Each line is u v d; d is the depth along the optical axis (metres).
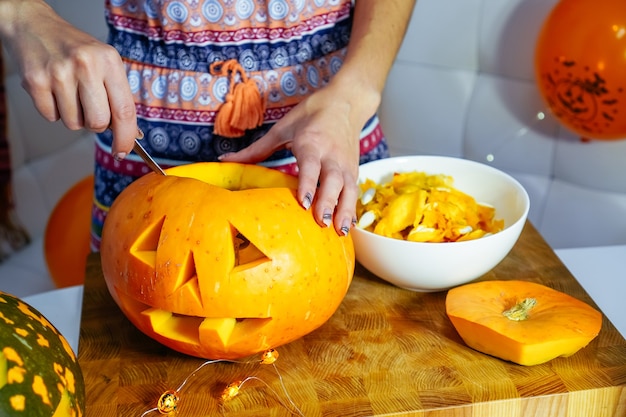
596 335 0.76
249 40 0.93
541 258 0.94
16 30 0.72
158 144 0.97
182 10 0.90
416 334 0.81
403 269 0.83
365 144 1.05
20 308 0.61
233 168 0.82
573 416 0.73
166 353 0.79
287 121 0.86
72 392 0.60
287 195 0.75
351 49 0.93
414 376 0.75
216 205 0.72
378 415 0.70
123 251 0.74
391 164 0.98
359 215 0.92
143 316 0.75
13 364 0.55
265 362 0.76
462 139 1.73
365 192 0.92
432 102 1.72
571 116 1.45
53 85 0.70
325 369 0.76
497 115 1.66
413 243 0.81
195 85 0.94
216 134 0.96
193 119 0.96
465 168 0.97
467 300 0.80
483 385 0.73
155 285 0.72
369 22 0.96
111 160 1.01
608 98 1.36
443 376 0.75
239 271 0.71
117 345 0.81
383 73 0.93
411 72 1.72
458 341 0.80
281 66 0.95
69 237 1.66
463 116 1.71
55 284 1.67
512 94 1.62
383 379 0.74
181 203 0.72
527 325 0.76
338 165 0.79
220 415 0.71
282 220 0.73
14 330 0.58
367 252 0.85
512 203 0.93
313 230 0.74
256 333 0.73
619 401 0.74
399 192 0.91
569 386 0.73
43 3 0.75
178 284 0.71
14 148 1.81
